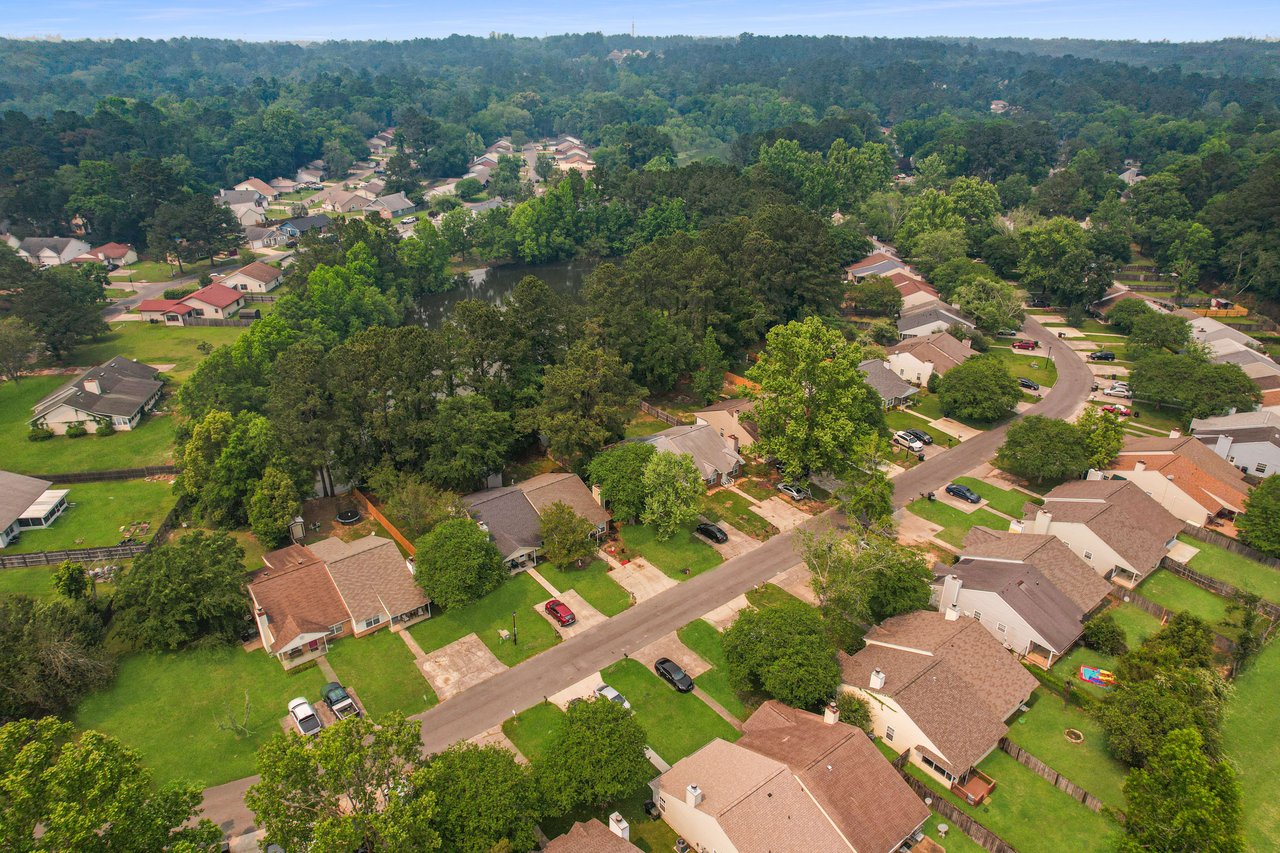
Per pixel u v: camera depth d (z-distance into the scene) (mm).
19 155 184250
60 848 34094
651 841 48062
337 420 81875
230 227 183000
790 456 85812
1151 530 77500
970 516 85312
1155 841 43781
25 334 113125
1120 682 56844
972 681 57281
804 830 44500
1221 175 190500
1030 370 126812
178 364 123688
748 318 124125
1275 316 152250
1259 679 63156
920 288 155500
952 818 49625
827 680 55688
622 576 74438
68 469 92250
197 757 54000
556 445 86125
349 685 60688
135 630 62656
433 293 174375
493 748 46938
